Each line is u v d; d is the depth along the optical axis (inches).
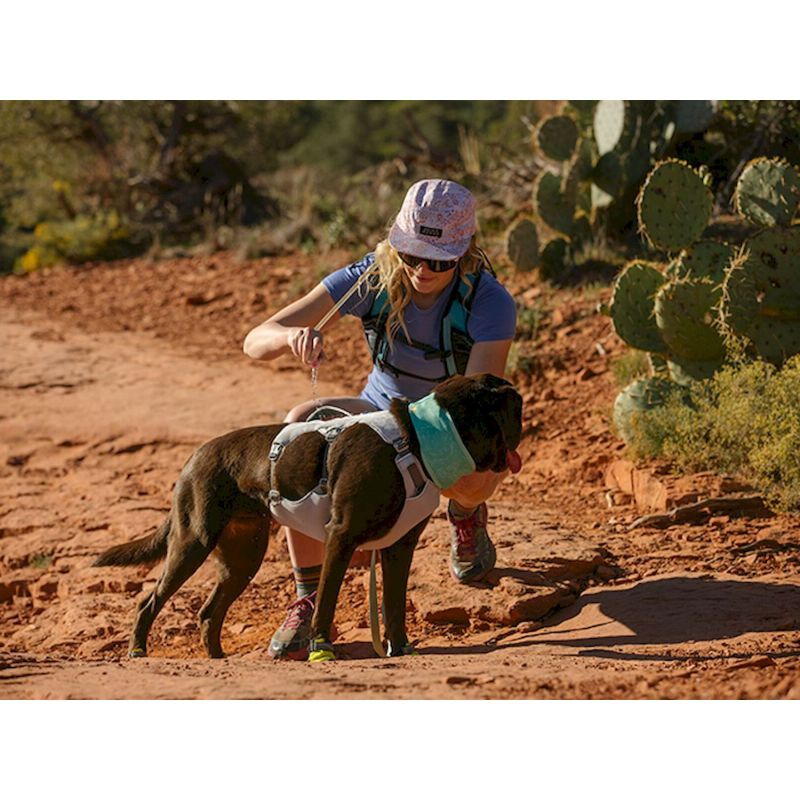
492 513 354.0
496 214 705.6
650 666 210.8
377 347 252.5
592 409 458.0
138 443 478.3
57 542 378.3
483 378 221.5
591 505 371.9
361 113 2407.7
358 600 308.3
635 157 581.0
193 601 317.1
